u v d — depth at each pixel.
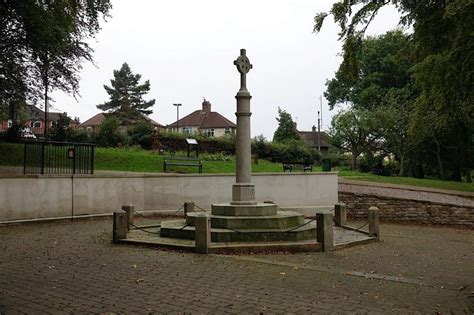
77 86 27.97
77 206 17.47
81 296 6.89
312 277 8.38
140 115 73.50
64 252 10.63
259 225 11.96
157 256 10.20
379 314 6.14
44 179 16.56
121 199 18.83
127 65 78.62
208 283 7.75
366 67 56.28
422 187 26.58
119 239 11.91
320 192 20.88
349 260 10.30
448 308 6.52
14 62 24.22
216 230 11.62
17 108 29.73
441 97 23.86
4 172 19.78
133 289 7.31
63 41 23.55
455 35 19.17
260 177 20.38
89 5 25.34
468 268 9.93
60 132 33.12
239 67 13.32
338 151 65.88
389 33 54.03
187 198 19.84
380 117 44.59
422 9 21.12
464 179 52.91
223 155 36.97
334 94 63.00
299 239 11.83
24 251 10.71
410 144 42.62
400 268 9.63
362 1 14.79
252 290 7.32
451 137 41.72
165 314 6.03
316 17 15.45
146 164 26.64
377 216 13.90
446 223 19.53
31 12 21.89
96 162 25.56
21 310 6.16
